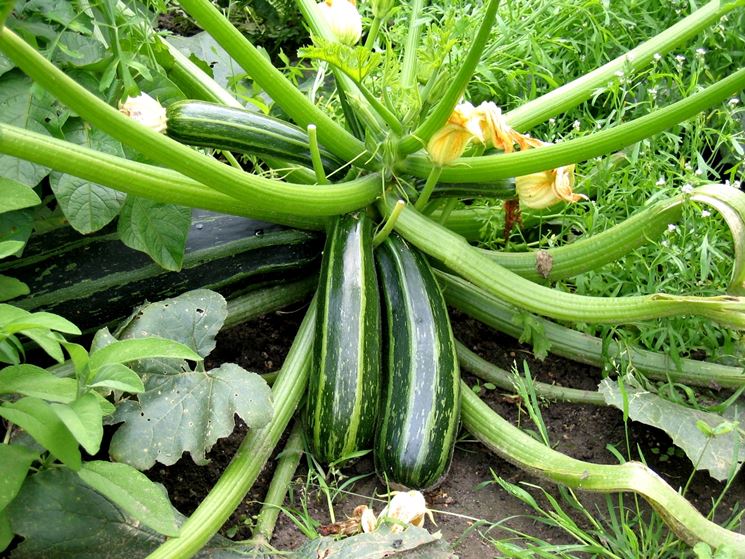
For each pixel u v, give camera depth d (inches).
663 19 44.5
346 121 33.2
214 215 31.4
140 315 26.6
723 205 26.7
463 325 34.0
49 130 27.1
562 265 30.1
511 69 41.2
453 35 35.3
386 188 29.6
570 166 29.8
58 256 28.9
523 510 27.5
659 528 25.9
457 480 28.4
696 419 28.2
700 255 32.4
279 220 30.1
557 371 32.6
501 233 34.4
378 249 29.7
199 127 28.5
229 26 26.7
